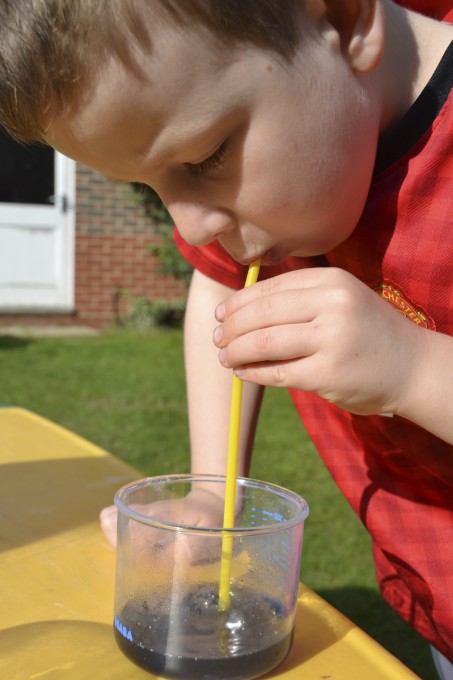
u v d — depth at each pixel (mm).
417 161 590
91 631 448
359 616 1152
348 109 521
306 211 529
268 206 517
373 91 552
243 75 466
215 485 513
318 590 1211
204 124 465
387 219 608
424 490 718
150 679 408
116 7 430
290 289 502
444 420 503
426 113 584
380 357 493
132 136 465
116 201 3674
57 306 3695
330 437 786
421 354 501
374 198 607
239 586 421
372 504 747
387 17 596
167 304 3729
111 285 3723
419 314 625
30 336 3393
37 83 450
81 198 3637
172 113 459
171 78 448
